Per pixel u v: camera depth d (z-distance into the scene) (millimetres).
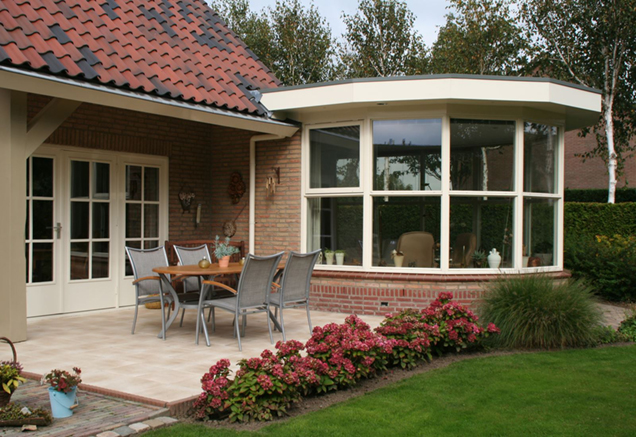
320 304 9062
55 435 3645
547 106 8609
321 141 9219
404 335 5766
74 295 8430
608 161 16688
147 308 9172
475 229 8555
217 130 10438
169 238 9836
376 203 8750
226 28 11211
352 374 4922
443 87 8023
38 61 6238
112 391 4539
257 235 9789
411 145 8594
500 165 8648
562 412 4367
